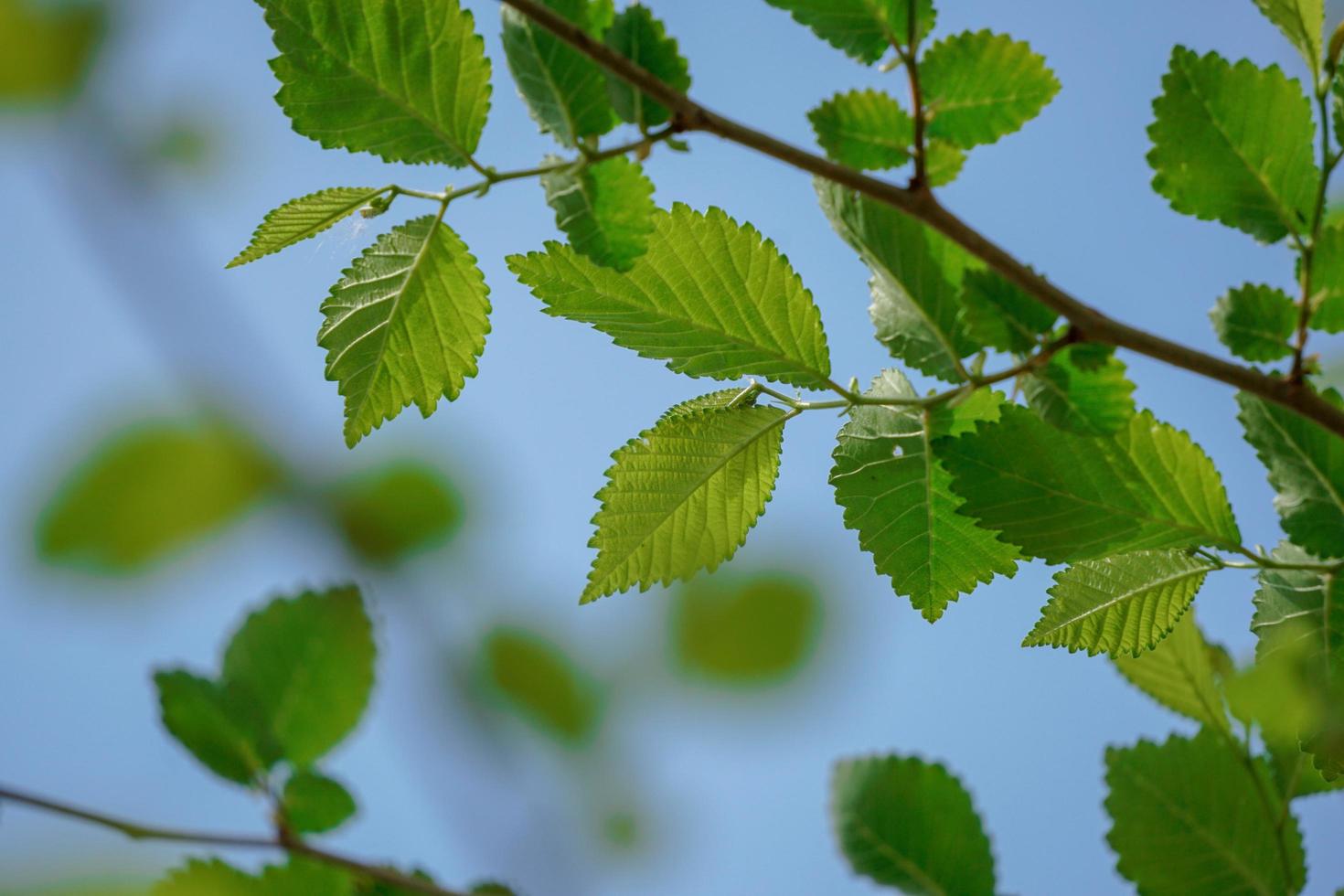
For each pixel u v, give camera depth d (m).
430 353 1.30
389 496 0.75
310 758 1.21
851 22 1.28
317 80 1.27
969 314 1.29
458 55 1.27
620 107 1.27
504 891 1.21
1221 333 1.30
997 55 1.28
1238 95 1.30
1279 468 1.31
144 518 0.64
